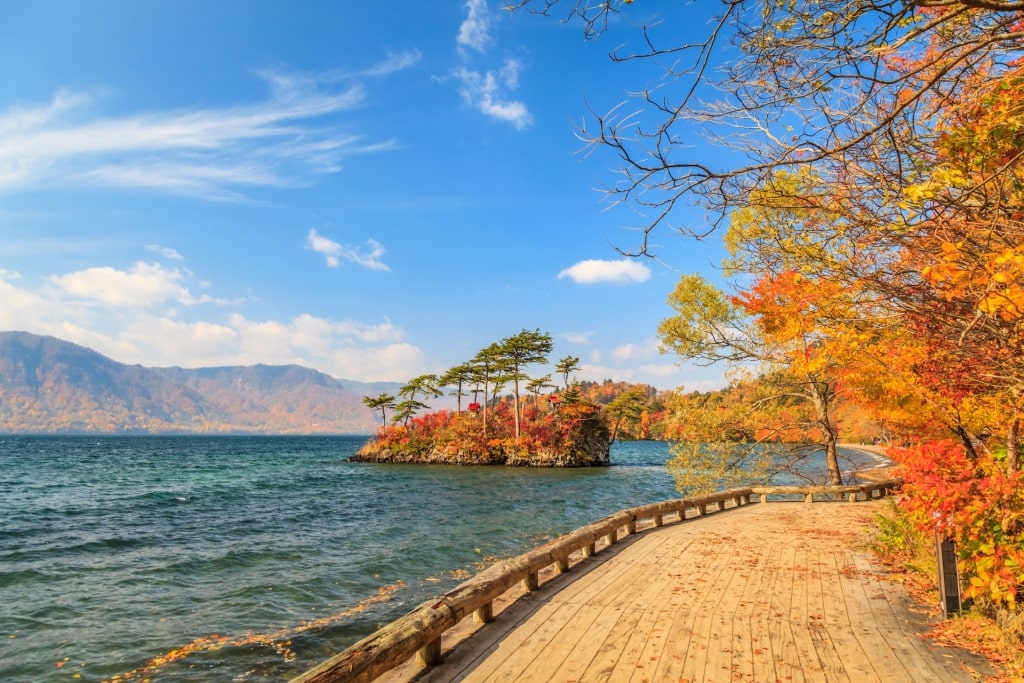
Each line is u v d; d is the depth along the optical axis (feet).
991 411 20.70
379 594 36.50
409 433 225.76
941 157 10.25
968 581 20.01
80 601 35.35
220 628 30.32
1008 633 17.24
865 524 41.09
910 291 12.35
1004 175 9.21
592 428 210.59
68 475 144.77
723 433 54.49
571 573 27.55
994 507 17.43
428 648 16.80
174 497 95.55
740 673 16.08
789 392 54.70
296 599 35.53
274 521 68.39
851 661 16.80
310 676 12.46
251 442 545.44
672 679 15.74
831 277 12.78
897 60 10.43
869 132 8.00
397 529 62.18
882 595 23.50
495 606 22.39
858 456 176.04
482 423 220.02
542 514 75.97
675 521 43.86
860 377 29.19
